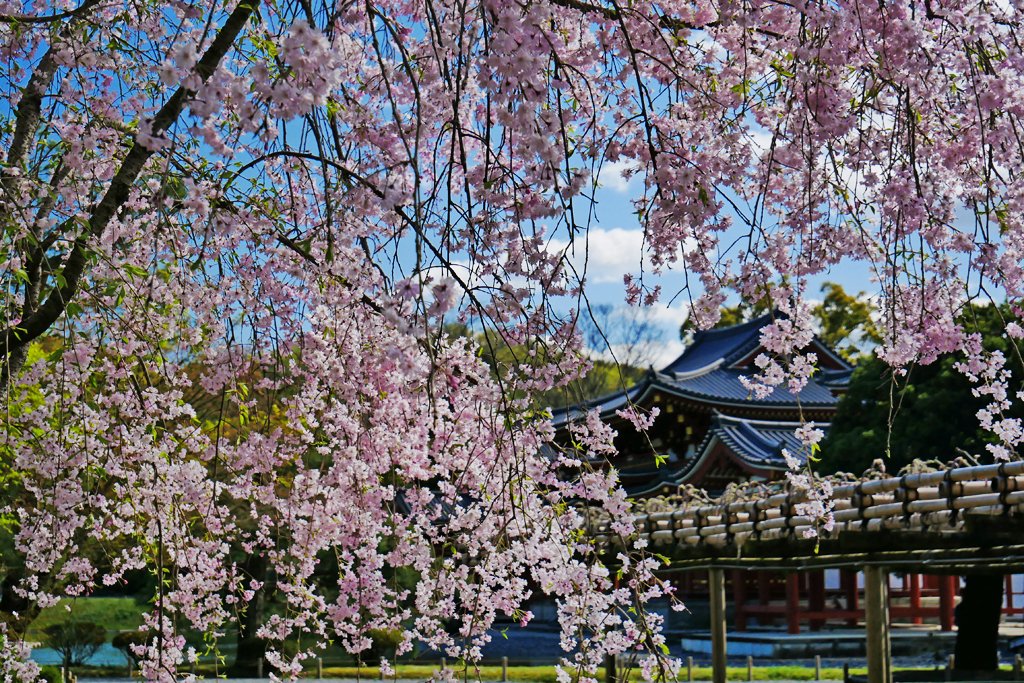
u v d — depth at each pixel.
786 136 3.77
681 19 3.97
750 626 27.23
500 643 27.12
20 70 4.55
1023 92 3.53
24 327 4.18
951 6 3.58
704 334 36.75
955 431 18.83
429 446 4.84
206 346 4.81
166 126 3.39
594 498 4.08
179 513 5.00
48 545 5.07
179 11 3.38
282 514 5.02
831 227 3.70
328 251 3.21
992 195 3.71
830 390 28.14
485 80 3.13
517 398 3.91
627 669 4.43
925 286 3.90
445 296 2.79
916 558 8.05
